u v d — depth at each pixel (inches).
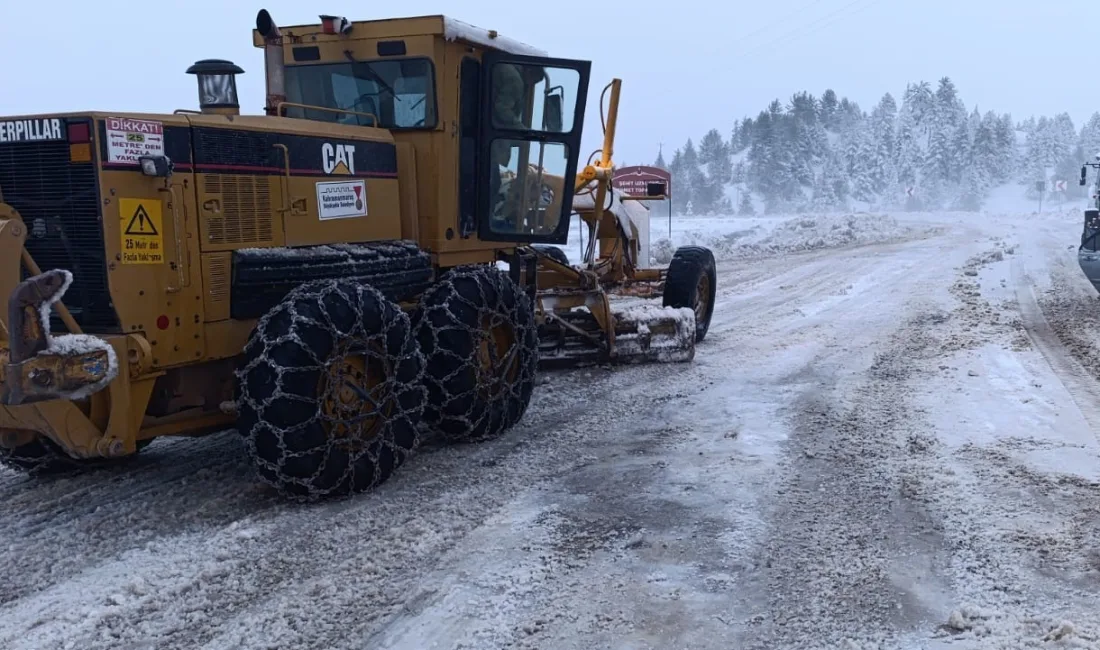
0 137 179.5
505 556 167.5
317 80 252.5
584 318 343.9
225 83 211.6
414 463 224.1
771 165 4562.0
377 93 245.4
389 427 203.0
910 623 142.0
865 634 138.9
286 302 189.3
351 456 194.5
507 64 258.1
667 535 176.9
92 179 172.2
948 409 267.6
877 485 202.5
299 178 209.3
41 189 177.5
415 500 197.3
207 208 189.9
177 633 140.2
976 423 251.8
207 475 213.6
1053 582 154.1
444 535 177.6
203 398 202.7
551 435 250.2
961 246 911.0
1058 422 249.9
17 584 156.7
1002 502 190.2
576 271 335.6
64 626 142.1
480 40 245.1
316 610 147.0
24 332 156.4
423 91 240.1
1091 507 186.4
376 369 203.5
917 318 443.8
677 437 246.1
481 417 238.2
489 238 262.4
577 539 175.5
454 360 231.5
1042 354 346.6
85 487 205.8
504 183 267.6
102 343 165.9
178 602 149.8
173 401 196.5
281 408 182.7
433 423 236.5
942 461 217.9
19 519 186.5
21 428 182.7
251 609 147.6
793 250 958.4
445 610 147.2
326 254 208.8
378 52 240.8
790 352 367.6
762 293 573.0
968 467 213.0
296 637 138.9
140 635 139.5
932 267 698.2
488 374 242.4
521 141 269.3
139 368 176.9
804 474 211.3
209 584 156.3
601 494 200.7
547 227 285.4
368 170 228.5
